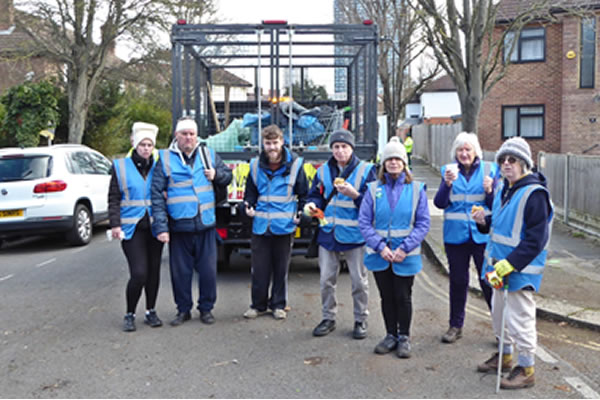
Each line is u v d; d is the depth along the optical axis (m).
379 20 19.81
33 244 11.48
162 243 5.91
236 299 6.91
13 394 4.28
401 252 4.83
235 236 7.61
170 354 5.07
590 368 4.66
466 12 11.04
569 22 20.92
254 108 8.67
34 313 6.46
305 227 7.61
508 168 4.22
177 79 8.04
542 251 4.19
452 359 4.87
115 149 29.11
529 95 22.03
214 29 8.00
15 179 10.23
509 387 4.25
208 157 5.97
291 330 5.72
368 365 4.76
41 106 22.30
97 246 10.92
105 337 5.57
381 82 21.39
